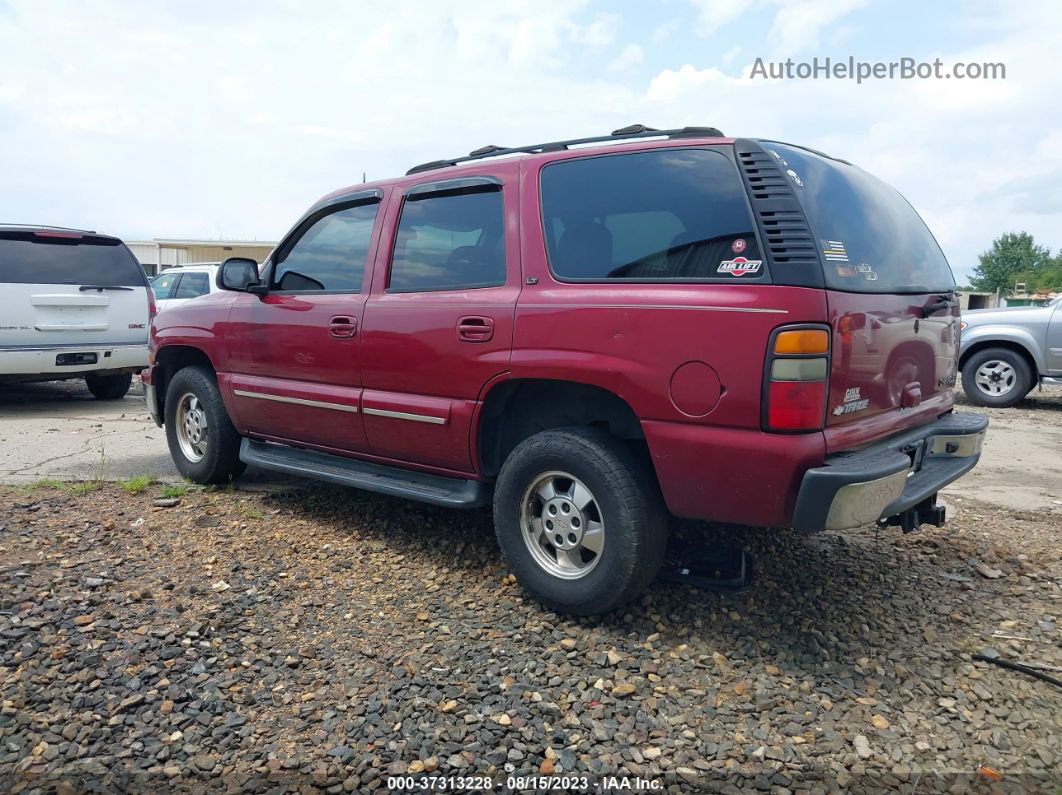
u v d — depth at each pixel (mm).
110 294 9000
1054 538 4707
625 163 3418
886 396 3348
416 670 3068
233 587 3812
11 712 2758
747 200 3045
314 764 2531
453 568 4066
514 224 3666
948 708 2859
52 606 3521
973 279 90312
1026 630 3477
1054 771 2533
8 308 8266
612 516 3246
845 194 3465
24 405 9531
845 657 3201
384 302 4102
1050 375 9906
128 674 3014
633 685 2955
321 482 5594
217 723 2736
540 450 3438
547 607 3543
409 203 4191
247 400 4926
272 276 4820
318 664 3119
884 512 3020
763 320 2879
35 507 4941
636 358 3156
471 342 3670
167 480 5648
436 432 3873
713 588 3490
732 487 2994
